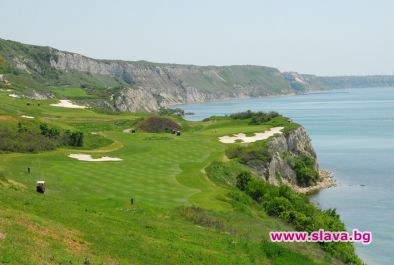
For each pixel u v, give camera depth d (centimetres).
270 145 10731
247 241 4069
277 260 3828
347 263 5047
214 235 4019
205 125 15175
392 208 8419
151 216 4325
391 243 6575
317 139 19050
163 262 2966
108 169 6794
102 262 2634
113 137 10975
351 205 8731
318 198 9500
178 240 3566
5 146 8025
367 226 7338
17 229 2767
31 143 8469
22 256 2350
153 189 5716
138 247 3109
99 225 3403
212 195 5672
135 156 8306
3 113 9838
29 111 13775
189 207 4847
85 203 4603
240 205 5475
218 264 3228
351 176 11600
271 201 5966
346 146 16738
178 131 12719
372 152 15138
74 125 12938
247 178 7156
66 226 3152
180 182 6306
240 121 15412
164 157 8406
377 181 10919
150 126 13688
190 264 3066
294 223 5619
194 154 8950
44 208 3494
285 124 13788
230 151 9644
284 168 10669
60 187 5347
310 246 4841
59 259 2466
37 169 6212
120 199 4903
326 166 13000
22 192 4122
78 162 7250
